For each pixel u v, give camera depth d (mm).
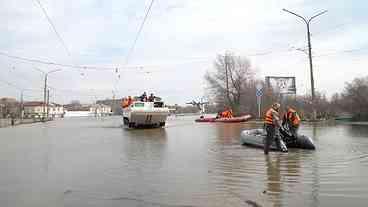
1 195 7328
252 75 62594
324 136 20625
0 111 96688
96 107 156125
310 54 35781
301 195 7027
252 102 58781
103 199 6965
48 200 6926
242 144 16938
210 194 7211
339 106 48312
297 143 14844
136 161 11688
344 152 13359
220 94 63844
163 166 10641
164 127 33594
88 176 9219
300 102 51062
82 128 34688
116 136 22922
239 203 6543
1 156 13227
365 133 22922
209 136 22109
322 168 9953
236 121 45781
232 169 10000
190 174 9344
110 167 10562
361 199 6742
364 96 42375
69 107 164625
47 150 15148
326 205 6375
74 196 7203
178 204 6562
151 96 32188
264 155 12867
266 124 13391
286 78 55219
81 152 14344
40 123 54031
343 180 8352
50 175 9398
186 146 16234
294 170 9711
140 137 21891
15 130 32844
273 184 8016
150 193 7371
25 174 9555
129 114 31906
